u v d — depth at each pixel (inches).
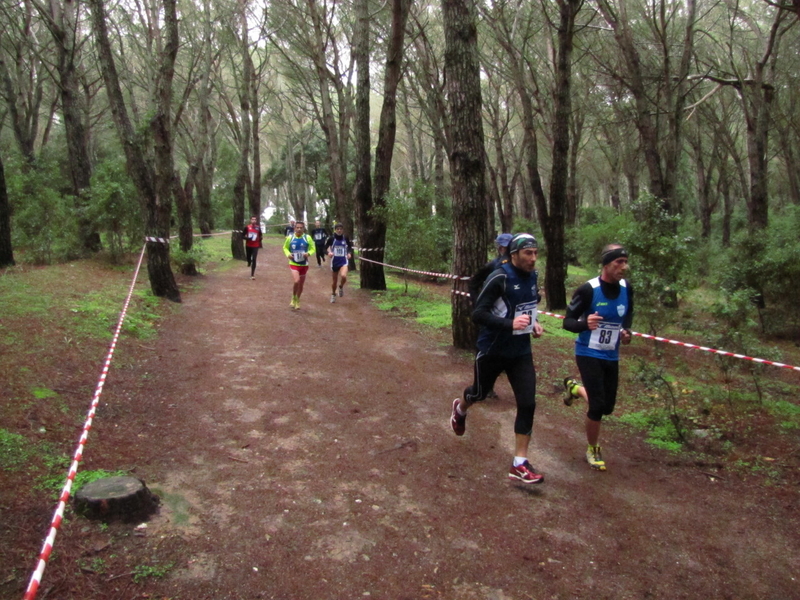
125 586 122.0
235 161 1678.2
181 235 681.6
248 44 861.2
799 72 899.4
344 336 384.2
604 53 828.0
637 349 373.7
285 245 468.4
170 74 450.0
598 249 731.4
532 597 128.9
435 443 213.0
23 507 144.1
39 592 115.6
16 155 775.7
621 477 190.1
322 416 235.0
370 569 135.9
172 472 178.1
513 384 183.5
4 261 504.7
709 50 908.0
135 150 434.6
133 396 242.1
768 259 446.3
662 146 969.5
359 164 616.1
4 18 853.8
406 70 786.2
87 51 1015.0
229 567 132.4
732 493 179.8
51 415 202.2
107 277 509.0
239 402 245.4
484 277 189.9
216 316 424.5
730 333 276.4
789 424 232.8
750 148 721.6
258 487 172.1
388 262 613.3
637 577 137.1
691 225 938.1
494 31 658.8
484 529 155.5
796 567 142.0
